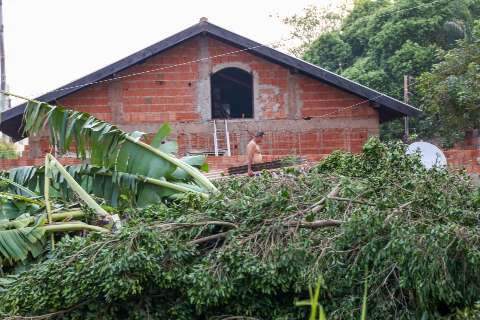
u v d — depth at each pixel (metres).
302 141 18.58
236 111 25.23
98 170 10.55
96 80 17.80
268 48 18.09
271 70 18.66
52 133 10.55
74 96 18.30
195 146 18.44
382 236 6.71
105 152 10.38
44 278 7.02
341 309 6.64
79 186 9.89
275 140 18.59
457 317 6.39
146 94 18.47
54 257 7.48
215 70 18.59
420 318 6.58
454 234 6.52
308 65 18.05
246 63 18.66
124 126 18.38
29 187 10.70
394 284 6.73
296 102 18.62
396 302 6.70
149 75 18.48
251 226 7.36
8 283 7.59
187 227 7.49
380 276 6.67
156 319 7.05
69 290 6.89
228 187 8.70
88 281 6.86
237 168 12.97
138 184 10.37
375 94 18.08
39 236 9.08
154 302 7.17
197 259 7.28
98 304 7.05
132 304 7.09
